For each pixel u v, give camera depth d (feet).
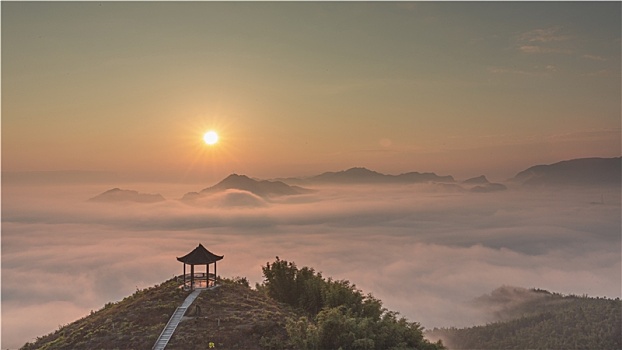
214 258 187.21
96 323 163.12
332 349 134.82
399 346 136.26
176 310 163.02
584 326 443.32
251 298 181.57
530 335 452.76
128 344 143.84
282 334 150.51
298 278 198.80
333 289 177.17
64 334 161.99
